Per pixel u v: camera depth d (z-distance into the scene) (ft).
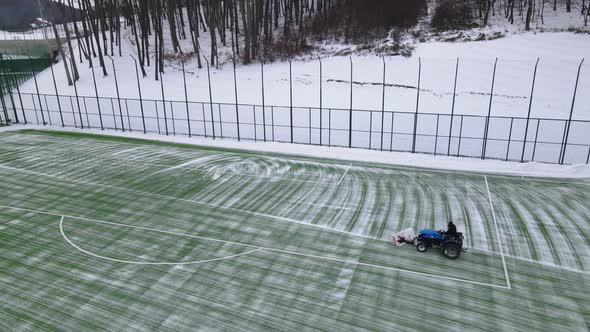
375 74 142.82
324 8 193.26
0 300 40.11
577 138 92.94
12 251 49.24
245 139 97.66
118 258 47.26
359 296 39.91
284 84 144.05
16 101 138.00
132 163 80.69
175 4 200.13
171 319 36.94
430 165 77.77
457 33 165.48
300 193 64.85
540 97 117.39
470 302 39.04
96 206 61.46
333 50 168.45
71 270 45.01
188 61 176.96
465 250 47.93
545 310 37.91
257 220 56.03
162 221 56.29
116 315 37.65
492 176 71.92
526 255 47.06
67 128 111.24
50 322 36.94
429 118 108.99
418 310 37.91
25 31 251.80
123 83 155.12
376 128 103.40
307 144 92.07
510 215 56.80
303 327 35.70
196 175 73.36
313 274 43.57
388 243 49.78
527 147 88.69
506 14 177.99
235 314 37.47
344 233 52.21
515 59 141.18
